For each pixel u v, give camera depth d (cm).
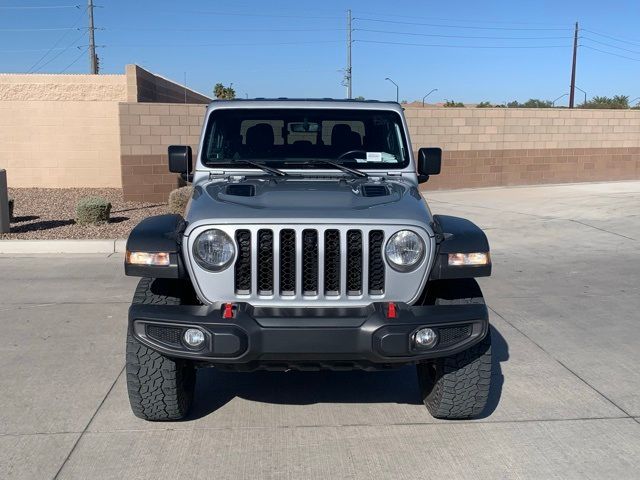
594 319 709
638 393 516
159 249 411
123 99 1797
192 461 409
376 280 410
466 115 1853
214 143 544
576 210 1459
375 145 548
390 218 407
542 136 1955
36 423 457
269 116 550
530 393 514
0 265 938
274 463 408
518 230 1234
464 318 400
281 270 405
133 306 414
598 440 438
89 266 934
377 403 502
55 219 1266
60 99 1786
